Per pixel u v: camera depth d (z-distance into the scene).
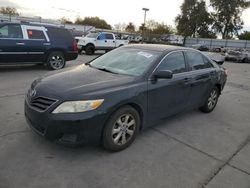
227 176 3.27
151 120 4.09
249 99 7.86
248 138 4.58
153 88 3.91
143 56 4.36
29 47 9.16
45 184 2.79
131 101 3.55
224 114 5.91
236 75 14.33
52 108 3.15
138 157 3.53
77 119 3.09
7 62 8.77
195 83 4.90
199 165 3.48
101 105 3.23
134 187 2.88
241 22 58.72
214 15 59.34
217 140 4.37
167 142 4.08
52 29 9.97
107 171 3.13
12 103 5.41
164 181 3.04
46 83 3.56
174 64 4.50
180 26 60.28
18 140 3.68
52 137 3.19
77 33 28.62
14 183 2.76
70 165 3.18
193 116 5.50
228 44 48.97
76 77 3.76
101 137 3.40
